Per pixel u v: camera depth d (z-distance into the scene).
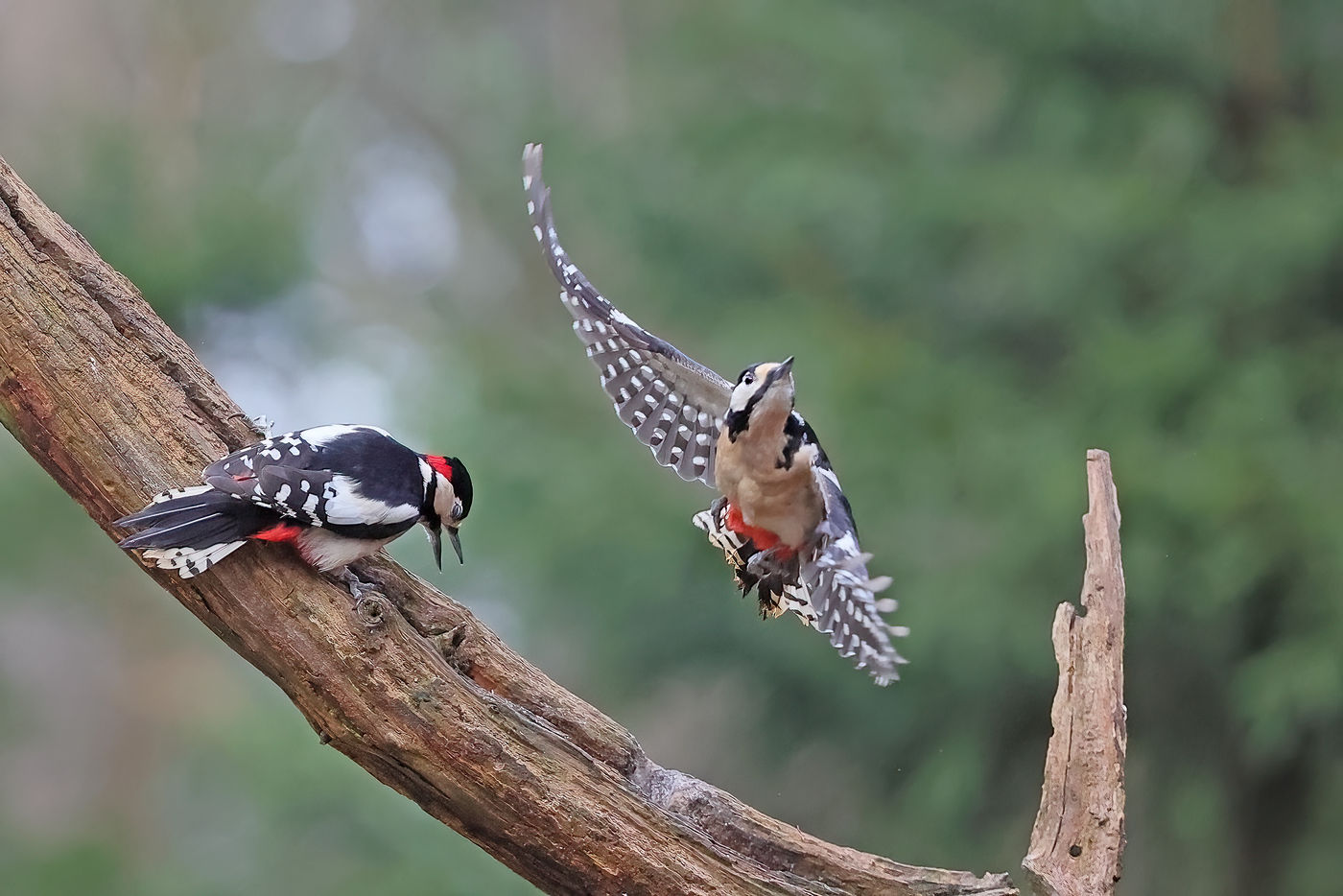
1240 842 15.12
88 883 14.46
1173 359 13.61
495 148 25.16
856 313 15.50
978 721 14.85
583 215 20.58
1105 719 6.61
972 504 14.09
